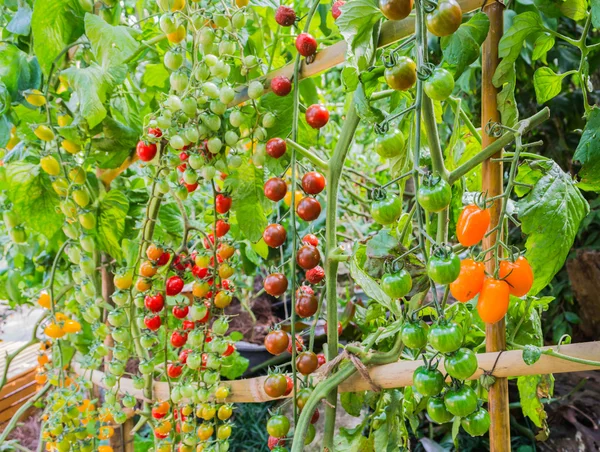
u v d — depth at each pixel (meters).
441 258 0.54
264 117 0.85
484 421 0.62
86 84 0.87
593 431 1.78
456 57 0.65
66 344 1.29
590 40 1.89
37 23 0.92
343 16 0.63
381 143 0.59
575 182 0.76
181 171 0.94
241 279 2.38
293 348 0.75
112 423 1.23
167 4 0.81
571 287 2.08
